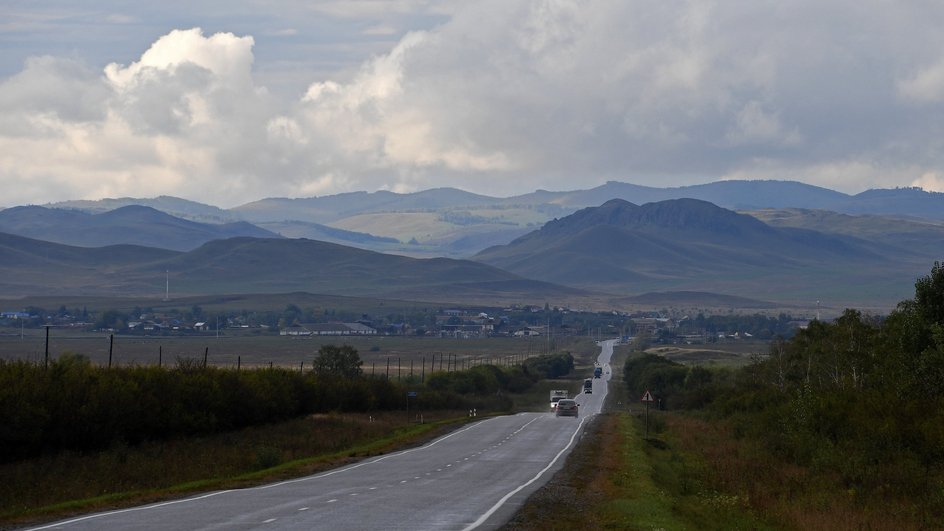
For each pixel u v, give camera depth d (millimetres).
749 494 44312
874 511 41656
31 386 61938
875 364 77938
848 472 52250
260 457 57531
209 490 40156
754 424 83438
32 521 29906
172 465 56969
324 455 62219
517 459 57625
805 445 63875
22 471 52594
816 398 69312
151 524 28812
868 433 58969
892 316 80875
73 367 70875
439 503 35062
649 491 39969
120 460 59781
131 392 69875
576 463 54625
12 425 58344
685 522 32625
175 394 77375
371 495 37750
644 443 71625
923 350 67688
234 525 28594
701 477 52750
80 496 44156
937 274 70438
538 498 37250
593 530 29094
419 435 81375
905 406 60531
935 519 40281
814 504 43000
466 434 82438
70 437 63438
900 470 51250
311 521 29688
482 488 40938
